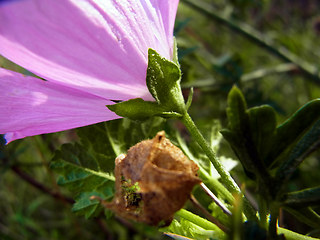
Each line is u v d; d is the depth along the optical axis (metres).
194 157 0.06
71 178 0.06
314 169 0.10
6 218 0.13
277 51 0.13
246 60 0.15
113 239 0.10
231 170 0.06
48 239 0.12
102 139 0.06
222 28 0.16
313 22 0.17
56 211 0.13
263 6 0.15
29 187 0.13
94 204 0.06
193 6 0.13
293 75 0.14
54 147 0.10
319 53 0.16
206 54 0.14
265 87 0.15
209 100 0.12
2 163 0.10
